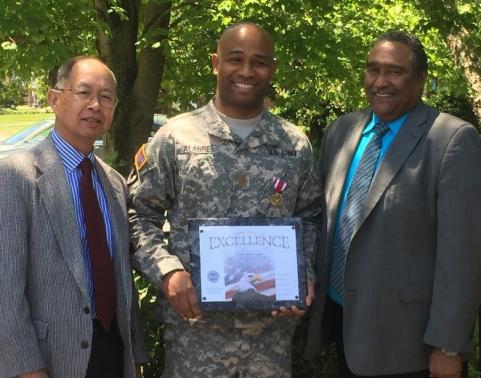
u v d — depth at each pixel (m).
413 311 2.62
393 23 8.24
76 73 2.52
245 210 2.71
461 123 2.64
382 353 2.64
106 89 2.55
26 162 2.46
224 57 2.72
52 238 2.41
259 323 2.70
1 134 22.67
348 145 2.90
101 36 7.09
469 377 3.88
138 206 2.76
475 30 6.91
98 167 2.65
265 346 2.72
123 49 7.04
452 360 2.57
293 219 2.69
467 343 2.57
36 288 2.40
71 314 2.39
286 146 2.79
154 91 7.35
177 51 8.28
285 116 9.32
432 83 10.95
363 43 7.56
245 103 2.72
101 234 2.52
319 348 2.91
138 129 7.22
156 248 2.66
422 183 2.62
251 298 2.59
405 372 2.66
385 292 2.62
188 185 2.70
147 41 6.77
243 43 2.68
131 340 2.61
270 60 2.75
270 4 6.57
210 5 7.02
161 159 2.72
